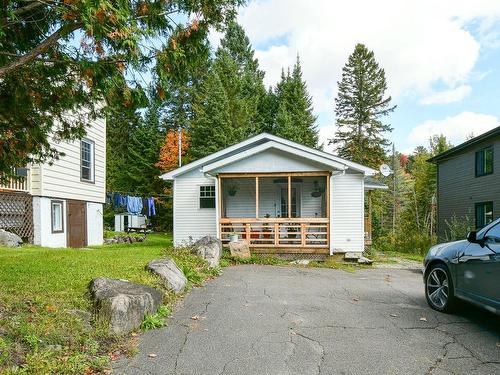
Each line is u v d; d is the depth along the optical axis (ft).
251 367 11.17
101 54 11.88
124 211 87.40
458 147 64.18
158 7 12.52
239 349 12.59
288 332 14.42
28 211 37.83
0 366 9.71
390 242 64.49
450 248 17.37
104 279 16.51
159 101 13.88
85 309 14.21
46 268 21.08
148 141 106.93
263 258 39.24
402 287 24.54
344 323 15.66
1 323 11.75
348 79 113.60
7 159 15.66
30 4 11.21
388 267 37.45
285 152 42.47
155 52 12.67
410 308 18.37
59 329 12.21
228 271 31.12
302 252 41.04
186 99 111.75
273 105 124.16
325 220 41.55
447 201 71.51
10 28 13.00
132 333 13.93
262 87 124.67
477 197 60.13
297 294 21.57
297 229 46.11
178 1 12.83
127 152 112.37
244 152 42.11
